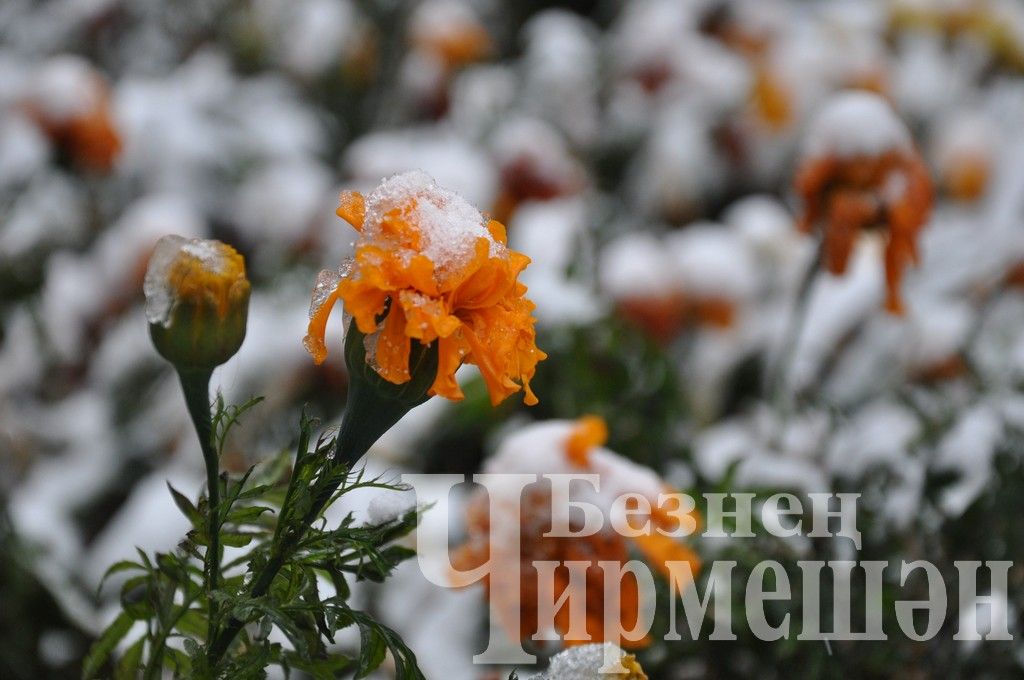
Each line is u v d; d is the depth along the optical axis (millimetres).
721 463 1038
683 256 1464
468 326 673
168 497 1108
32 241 1588
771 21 2240
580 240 1353
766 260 1639
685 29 2158
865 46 2104
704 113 1967
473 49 2156
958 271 1670
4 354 1492
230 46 2359
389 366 666
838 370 1396
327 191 1798
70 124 1534
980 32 2273
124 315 1490
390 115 2219
